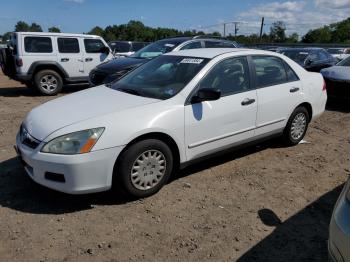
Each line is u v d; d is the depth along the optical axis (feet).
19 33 36.06
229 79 16.01
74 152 12.09
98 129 12.43
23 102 33.50
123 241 11.25
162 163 13.87
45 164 12.25
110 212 12.83
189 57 16.56
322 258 10.73
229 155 18.60
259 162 17.81
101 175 12.53
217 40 34.91
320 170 17.10
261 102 16.99
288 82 18.70
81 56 39.50
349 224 7.75
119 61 31.96
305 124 20.20
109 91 15.93
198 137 14.75
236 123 16.05
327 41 264.72
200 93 14.24
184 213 12.91
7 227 11.82
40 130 12.81
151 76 16.44
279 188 15.08
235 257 10.69
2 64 40.14
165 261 10.42
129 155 12.89
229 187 15.02
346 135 23.08
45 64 37.35
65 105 14.44
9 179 15.20
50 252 10.68
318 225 12.41
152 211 12.96
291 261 10.58
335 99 31.12
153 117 13.37
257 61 17.38
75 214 12.66
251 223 12.41
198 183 15.29
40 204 13.28
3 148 19.10
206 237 11.57
